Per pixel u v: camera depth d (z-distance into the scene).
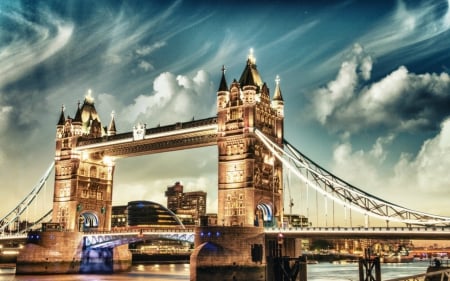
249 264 101.50
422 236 91.31
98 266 144.62
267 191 114.25
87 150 146.25
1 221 165.12
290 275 103.38
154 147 134.38
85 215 151.00
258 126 113.94
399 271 173.75
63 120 154.12
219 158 114.88
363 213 99.56
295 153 119.25
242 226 102.88
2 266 182.00
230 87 117.25
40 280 116.00
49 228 138.88
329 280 128.62
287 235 102.88
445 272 43.72
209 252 99.81
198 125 121.75
